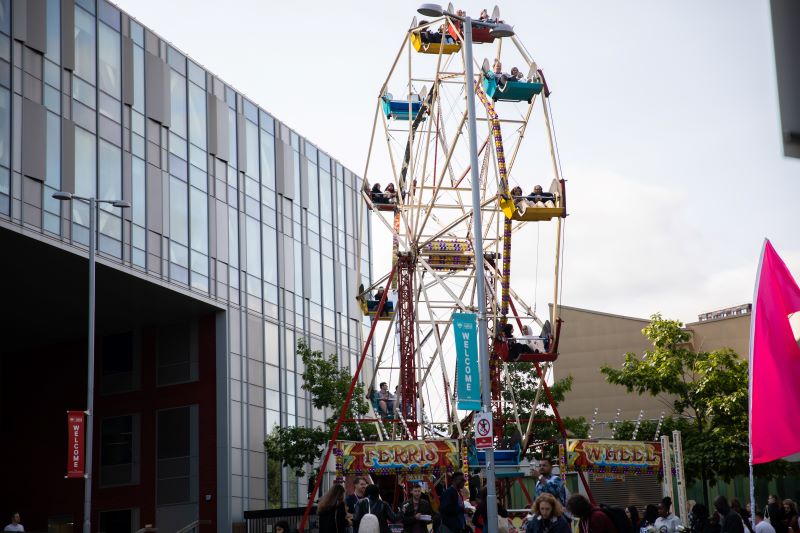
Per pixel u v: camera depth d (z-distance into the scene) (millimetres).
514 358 36875
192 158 51969
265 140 60062
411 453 34438
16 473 56219
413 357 42250
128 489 53156
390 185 46031
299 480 58344
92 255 36906
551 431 53469
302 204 63781
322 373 52094
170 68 51219
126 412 54250
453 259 43281
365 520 18000
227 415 51406
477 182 25391
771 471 42562
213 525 50312
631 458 35844
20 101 40531
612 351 66812
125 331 55281
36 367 57312
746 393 41938
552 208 36875
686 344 64500
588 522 13984
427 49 41594
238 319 53906
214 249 52562
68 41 43906
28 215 39906
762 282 15758
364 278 73312
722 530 19047
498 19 40000
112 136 45938
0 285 45906
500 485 38062
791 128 3354
